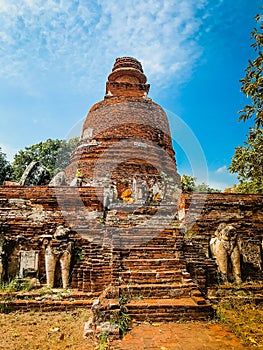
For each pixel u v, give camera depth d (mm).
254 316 8078
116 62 19781
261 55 7559
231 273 10664
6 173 25281
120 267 9242
